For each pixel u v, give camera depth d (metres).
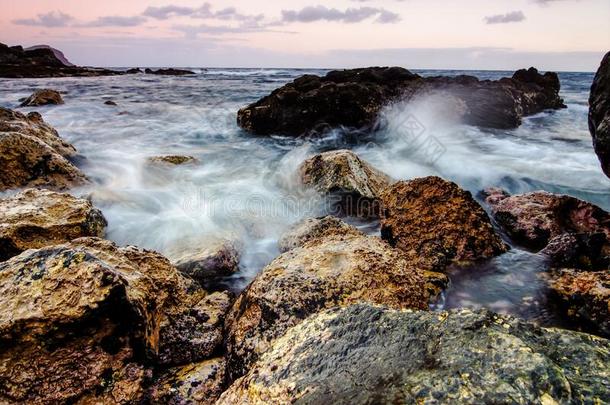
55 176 7.25
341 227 5.43
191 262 4.87
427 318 2.27
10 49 64.12
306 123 14.16
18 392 2.62
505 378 1.71
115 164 10.11
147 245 5.89
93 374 2.82
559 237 5.04
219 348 3.61
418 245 5.07
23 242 4.50
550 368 1.72
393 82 17.00
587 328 3.71
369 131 13.99
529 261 4.83
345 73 17.58
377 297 3.49
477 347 1.93
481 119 16.52
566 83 51.81
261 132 15.15
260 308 3.42
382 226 5.66
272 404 1.99
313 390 1.95
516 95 19.48
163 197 7.90
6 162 6.74
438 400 1.69
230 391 2.29
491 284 4.49
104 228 5.71
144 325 3.05
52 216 4.91
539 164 11.40
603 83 6.18
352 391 1.87
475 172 10.63
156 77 55.47
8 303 2.76
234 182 9.21
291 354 2.26
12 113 9.70
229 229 6.37
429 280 4.39
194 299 4.19
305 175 7.68
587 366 1.83
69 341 2.78
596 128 6.10
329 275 3.61
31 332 2.67
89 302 2.78
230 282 5.07
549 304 4.08
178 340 3.53
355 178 6.95
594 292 3.76
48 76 51.44
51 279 2.90
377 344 2.16
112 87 35.09
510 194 8.66
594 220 6.12
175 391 3.06
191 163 10.29
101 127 15.97
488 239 5.06
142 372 3.02
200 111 20.38
